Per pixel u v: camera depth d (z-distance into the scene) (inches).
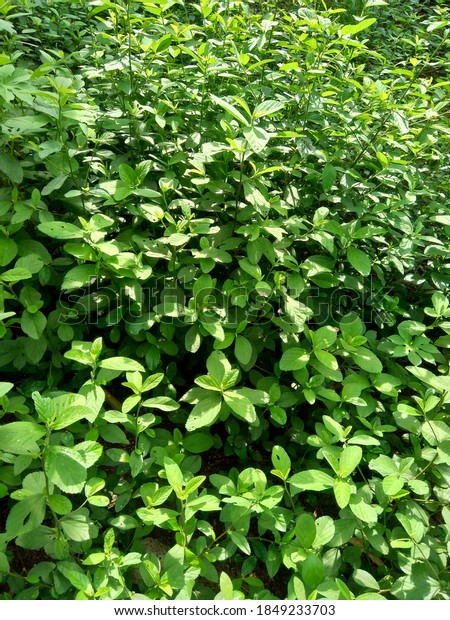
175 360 104.3
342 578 78.7
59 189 99.0
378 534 75.9
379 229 98.1
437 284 116.6
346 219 123.1
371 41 209.3
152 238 101.8
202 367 107.7
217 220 106.5
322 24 111.0
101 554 63.1
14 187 86.7
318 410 98.9
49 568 64.9
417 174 122.5
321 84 123.3
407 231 105.4
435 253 111.8
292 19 132.8
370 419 97.7
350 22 195.8
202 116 113.7
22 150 98.0
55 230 75.9
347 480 72.7
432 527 81.0
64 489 52.9
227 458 104.4
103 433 75.4
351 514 76.2
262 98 113.5
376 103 119.3
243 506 69.1
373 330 109.0
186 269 91.9
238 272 98.1
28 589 63.7
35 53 136.3
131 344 96.7
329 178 102.5
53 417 56.2
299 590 61.7
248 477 72.2
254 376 98.8
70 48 138.8
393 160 102.9
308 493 94.7
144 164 91.9
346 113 111.6
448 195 138.2
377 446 92.0
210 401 77.7
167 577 62.9
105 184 89.8
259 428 93.0
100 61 121.3
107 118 106.7
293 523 80.3
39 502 60.4
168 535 89.5
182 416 94.6
